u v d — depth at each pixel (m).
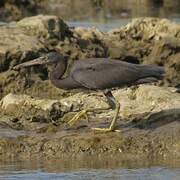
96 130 16.56
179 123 16.61
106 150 15.83
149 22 24.41
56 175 14.27
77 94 18.91
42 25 22.86
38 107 18.31
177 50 22.44
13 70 20.73
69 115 17.84
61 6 42.56
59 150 15.87
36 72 21.00
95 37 24.09
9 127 17.22
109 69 16.47
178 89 19.05
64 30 23.36
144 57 23.28
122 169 14.69
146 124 16.86
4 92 20.50
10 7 38.69
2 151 15.91
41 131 16.81
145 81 16.59
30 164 15.18
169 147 15.77
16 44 21.34
